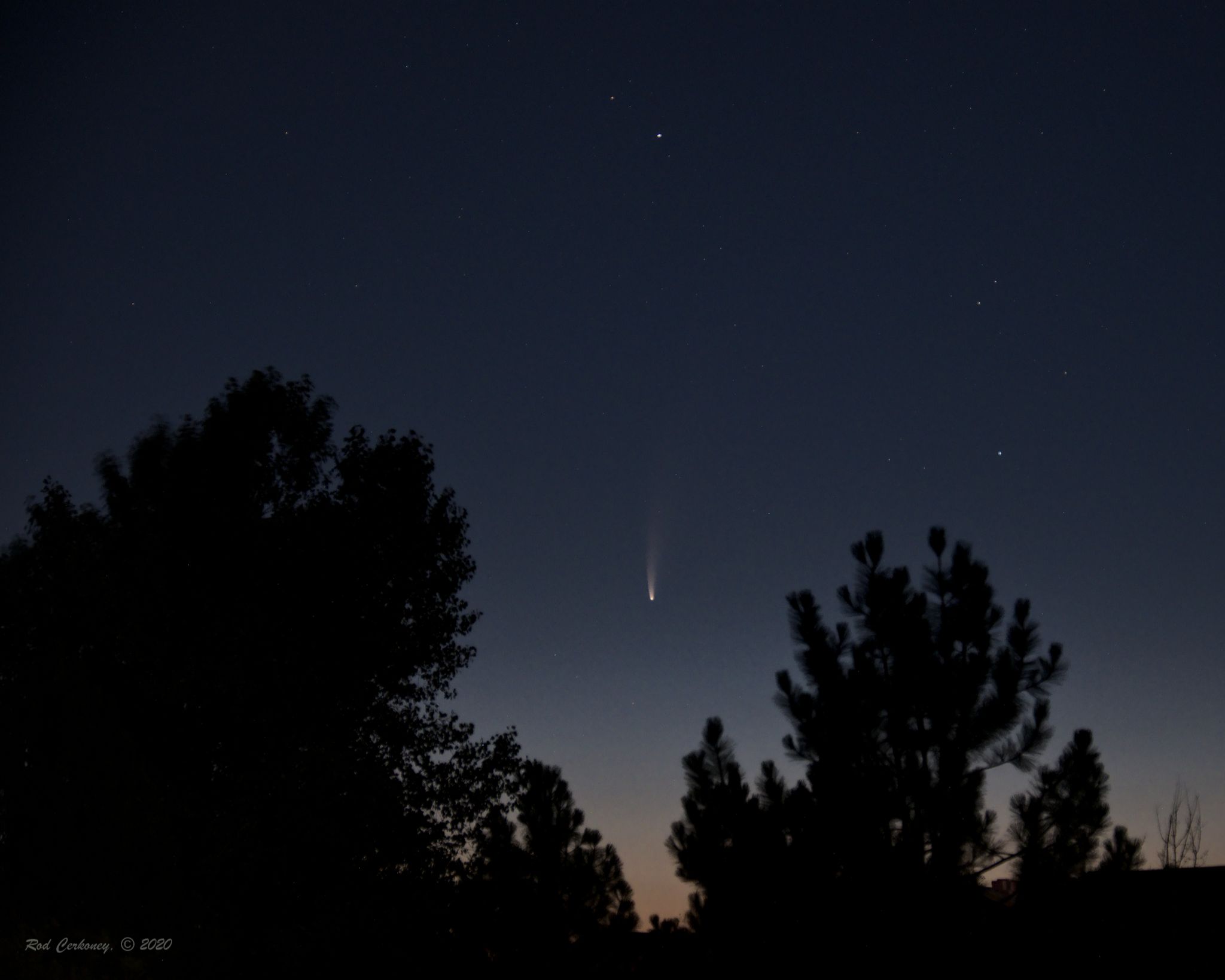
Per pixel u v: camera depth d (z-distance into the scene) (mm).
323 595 17594
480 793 16562
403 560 18234
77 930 11664
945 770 10320
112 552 17531
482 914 14039
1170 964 9195
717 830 10898
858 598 11641
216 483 17969
